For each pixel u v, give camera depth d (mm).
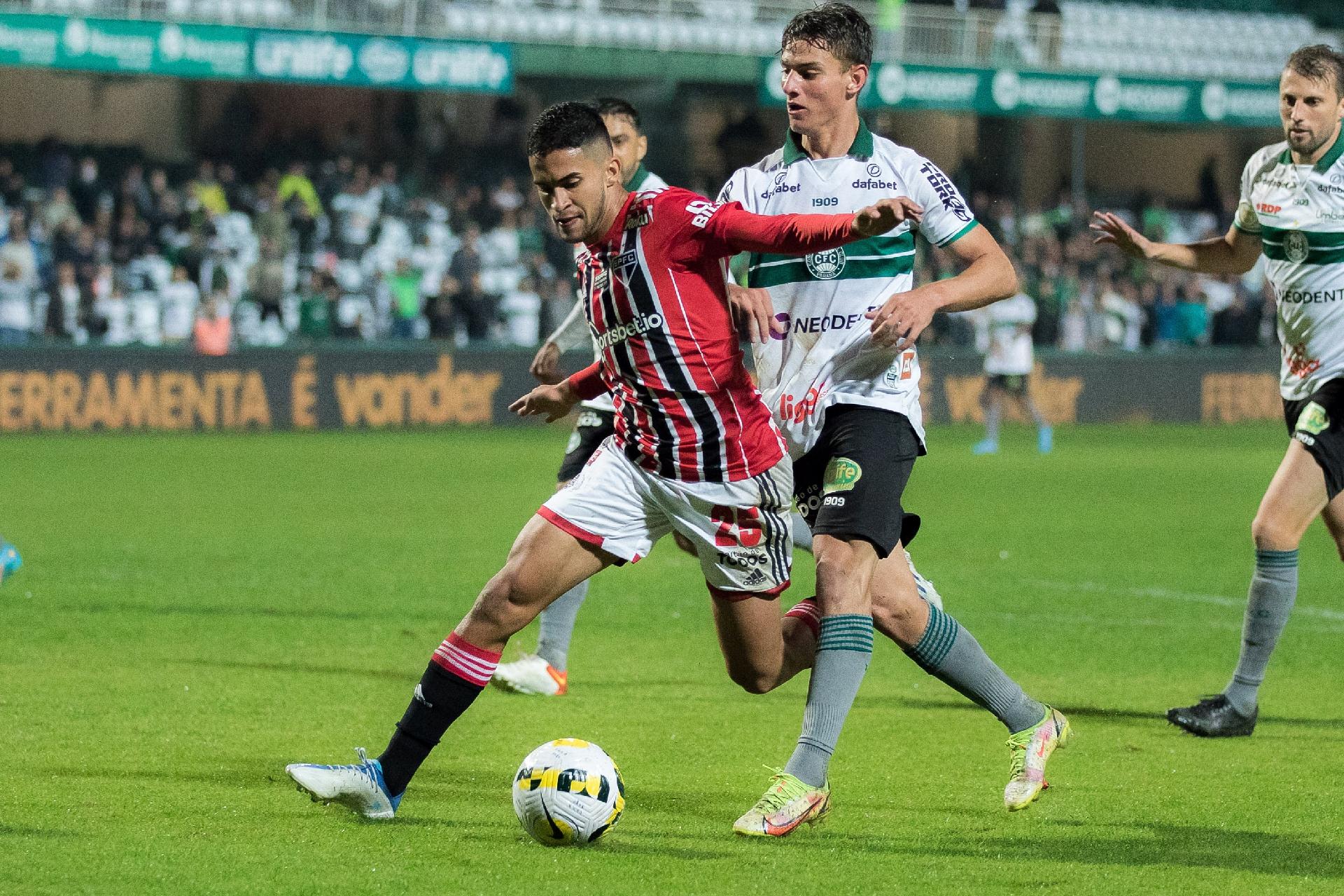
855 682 16172
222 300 79562
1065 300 99062
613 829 16062
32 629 28172
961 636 17125
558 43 90812
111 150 98062
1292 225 21594
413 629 29094
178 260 84250
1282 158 21828
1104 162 121875
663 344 15375
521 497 53250
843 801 17688
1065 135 119625
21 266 80250
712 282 15438
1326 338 21812
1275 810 17422
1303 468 21422
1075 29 112562
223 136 99625
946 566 39219
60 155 89562
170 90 102312
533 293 91625
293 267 90562
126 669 24734
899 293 16406
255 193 94875
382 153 106250
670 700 23359
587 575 16219
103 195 92250
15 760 18750
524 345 86812
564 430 85188
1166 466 69875
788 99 17188
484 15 91812
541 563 15969
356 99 105750
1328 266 21531
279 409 81312
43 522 44719
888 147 17203
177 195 94375
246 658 25922
